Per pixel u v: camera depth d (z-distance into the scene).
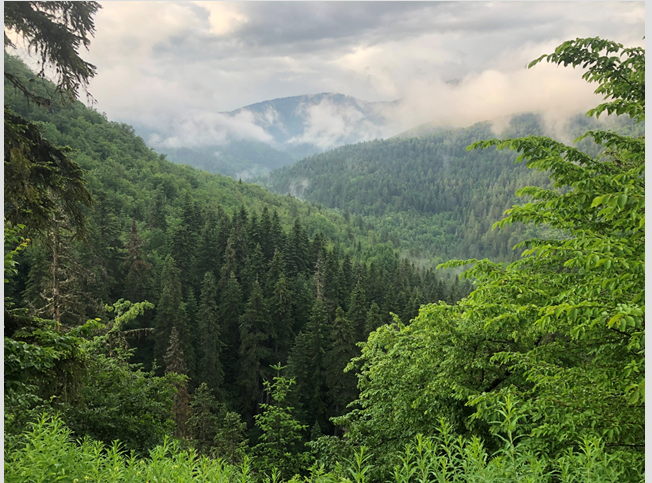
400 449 10.81
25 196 7.09
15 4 6.66
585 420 5.45
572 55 7.72
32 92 7.59
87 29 7.66
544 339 9.38
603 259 4.50
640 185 5.70
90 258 44.16
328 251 71.19
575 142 7.61
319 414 41.97
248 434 39.84
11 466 4.41
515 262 7.30
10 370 5.91
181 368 36.34
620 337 6.16
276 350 52.69
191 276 61.28
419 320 10.45
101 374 12.32
